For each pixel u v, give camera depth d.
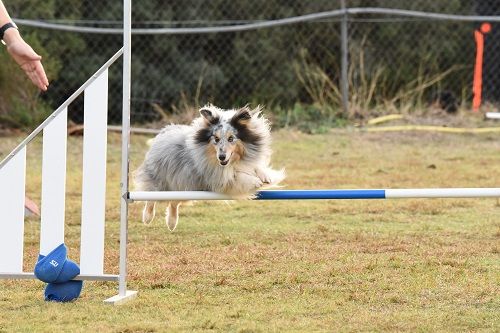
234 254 9.01
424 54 22.45
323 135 19.14
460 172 15.16
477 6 22.52
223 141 7.78
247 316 6.64
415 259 8.69
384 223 10.97
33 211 11.33
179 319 6.57
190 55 21.72
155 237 10.08
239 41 21.89
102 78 7.23
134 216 11.52
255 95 21.72
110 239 9.95
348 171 15.43
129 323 6.43
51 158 7.23
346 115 20.34
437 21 22.64
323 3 22.30
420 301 7.09
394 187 13.67
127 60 7.16
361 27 22.64
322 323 6.40
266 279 7.89
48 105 19.69
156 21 21.08
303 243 9.59
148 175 8.73
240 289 7.57
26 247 9.54
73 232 10.52
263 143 8.16
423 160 16.69
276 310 6.81
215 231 10.43
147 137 18.89
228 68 21.95
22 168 7.25
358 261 8.59
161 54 21.50
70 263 7.23
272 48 21.95
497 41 21.86
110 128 18.55
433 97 21.98
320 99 20.81
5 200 7.26
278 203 12.59
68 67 20.75
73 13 20.83
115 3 21.17
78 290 7.31
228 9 21.92
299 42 22.11
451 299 7.15
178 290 7.57
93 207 7.24
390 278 7.89
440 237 9.89
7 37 5.44
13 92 19.05
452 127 19.78
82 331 6.20
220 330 6.24
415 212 11.75
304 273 8.12
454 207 12.08
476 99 20.98
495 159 16.77
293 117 20.27
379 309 6.88
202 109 8.02
